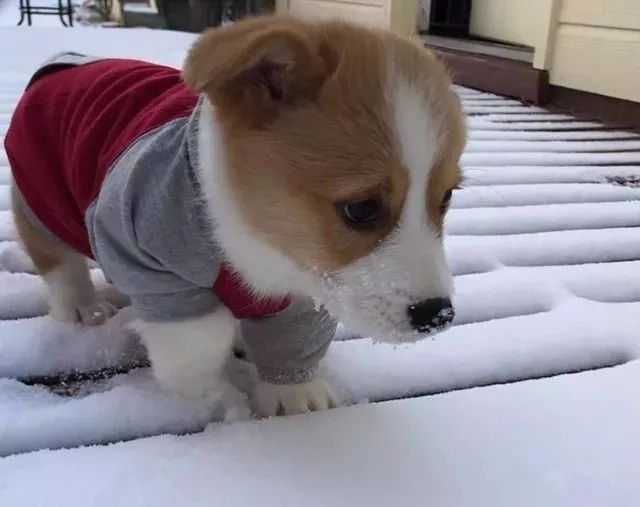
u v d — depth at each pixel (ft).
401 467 1.04
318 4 4.65
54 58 1.42
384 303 0.91
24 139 1.28
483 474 1.03
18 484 0.97
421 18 4.65
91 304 1.39
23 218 1.33
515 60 3.75
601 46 3.15
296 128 0.93
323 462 1.04
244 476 1.00
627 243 1.84
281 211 0.94
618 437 1.12
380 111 0.91
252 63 0.88
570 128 3.06
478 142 2.72
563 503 0.99
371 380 1.27
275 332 1.14
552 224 1.97
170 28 6.25
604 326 1.44
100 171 1.14
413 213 0.92
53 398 1.18
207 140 0.98
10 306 1.43
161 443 1.06
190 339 1.08
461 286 1.58
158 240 1.00
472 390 1.22
